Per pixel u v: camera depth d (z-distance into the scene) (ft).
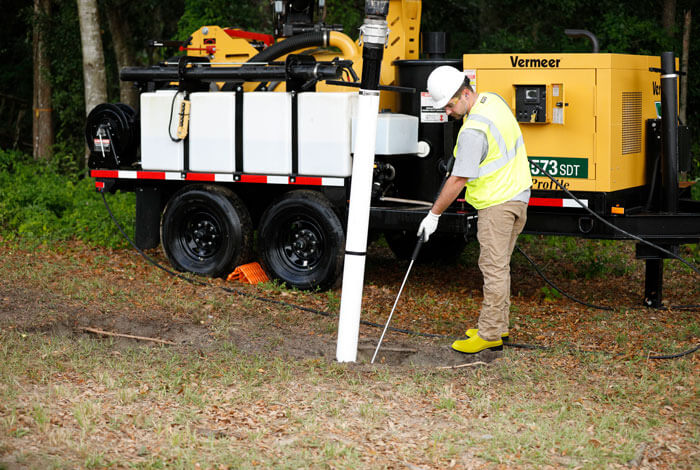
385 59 25.58
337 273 24.58
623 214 21.62
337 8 45.44
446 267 29.76
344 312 18.58
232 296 24.23
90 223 32.89
